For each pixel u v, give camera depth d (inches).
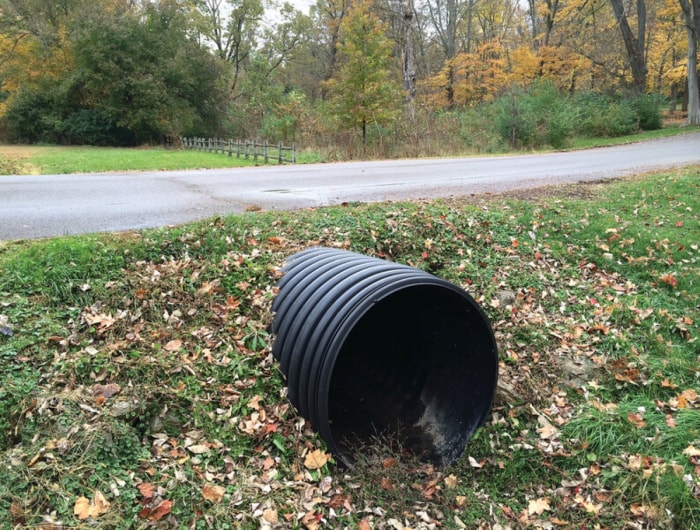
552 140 990.4
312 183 432.1
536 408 202.4
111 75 1318.9
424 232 273.3
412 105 1042.7
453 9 1787.6
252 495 149.2
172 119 1363.2
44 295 183.6
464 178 464.4
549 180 444.8
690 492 161.9
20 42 1524.4
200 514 139.4
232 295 202.2
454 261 263.7
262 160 813.9
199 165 730.2
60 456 139.0
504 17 1863.9
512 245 283.6
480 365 194.2
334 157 843.4
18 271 188.4
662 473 169.8
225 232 236.5
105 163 740.7
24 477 132.3
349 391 213.2
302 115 1128.8
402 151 893.8
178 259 217.9
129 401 156.0
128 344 174.4
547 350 223.6
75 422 145.9
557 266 280.1
